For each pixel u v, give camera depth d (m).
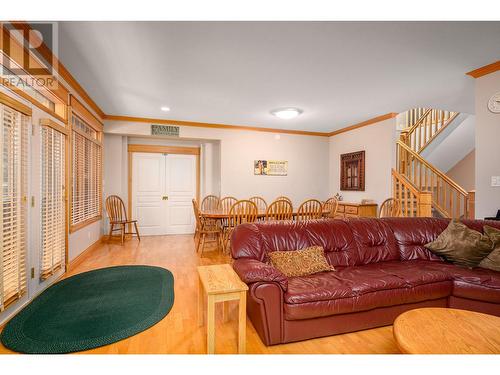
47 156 2.67
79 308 2.30
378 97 3.86
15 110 2.13
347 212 5.23
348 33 2.24
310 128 5.97
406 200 4.53
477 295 2.10
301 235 2.54
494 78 2.89
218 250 4.49
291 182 6.23
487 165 2.96
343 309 1.86
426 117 5.72
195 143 6.25
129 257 4.01
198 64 2.82
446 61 2.74
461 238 2.58
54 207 2.86
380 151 4.96
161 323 2.09
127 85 3.43
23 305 2.31
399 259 2.75
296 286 1.91
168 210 6.07
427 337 1.36
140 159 5.86
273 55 2.62
